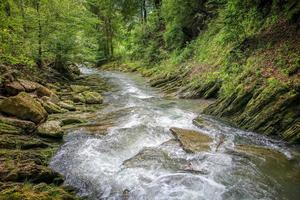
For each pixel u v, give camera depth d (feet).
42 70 72.90
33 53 67.56
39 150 31.37
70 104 52.37
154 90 72.23
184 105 52.85
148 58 118.21
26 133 34.68
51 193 22.12
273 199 22.66
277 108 35.58
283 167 27.48
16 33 57.36
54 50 75.92
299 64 37.78
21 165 25.18
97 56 153.28
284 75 38.50
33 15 66.59
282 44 44.75
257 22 56.44
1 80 47.21
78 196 23.82
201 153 30.04
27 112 37.50
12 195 20.30
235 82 46.96
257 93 39.96
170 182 24.68
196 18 89.56
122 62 142.92
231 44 61.82
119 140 34.17
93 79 93.40
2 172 23.94
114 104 55.01
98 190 24.49
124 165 28.04
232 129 38.09
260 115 37.32
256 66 45.65
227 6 62.49
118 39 161.99
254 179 25.41
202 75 64.69
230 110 42.65
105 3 148.05
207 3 83.76
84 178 26.23
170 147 31.83
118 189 24.32
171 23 96.58
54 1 72.64
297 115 33.81
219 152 30.60
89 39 93.91
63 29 75.72
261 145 32.73
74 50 81.30
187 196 22.77
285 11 49.83
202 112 47.09
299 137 32.17
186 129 37.37
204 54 74.28
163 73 87.71
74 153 31.14
